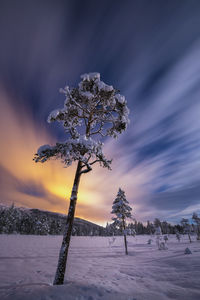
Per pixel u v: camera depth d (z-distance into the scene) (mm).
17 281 8000
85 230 126250
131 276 9289
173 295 5363
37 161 7020
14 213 86438
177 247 31797
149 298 4926
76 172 8156
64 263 6504
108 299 4652
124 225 25328
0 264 12953
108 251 28109
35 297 4520
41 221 92188
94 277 8875
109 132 9609
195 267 10617
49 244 37719
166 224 107312
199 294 5387
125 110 8797
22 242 38062
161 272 10195
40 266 12773
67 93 8148
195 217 49562
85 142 6789
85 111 8984
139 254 23234
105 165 7887
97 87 8508
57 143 6703
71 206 7363
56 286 5469
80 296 4758
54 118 8367
